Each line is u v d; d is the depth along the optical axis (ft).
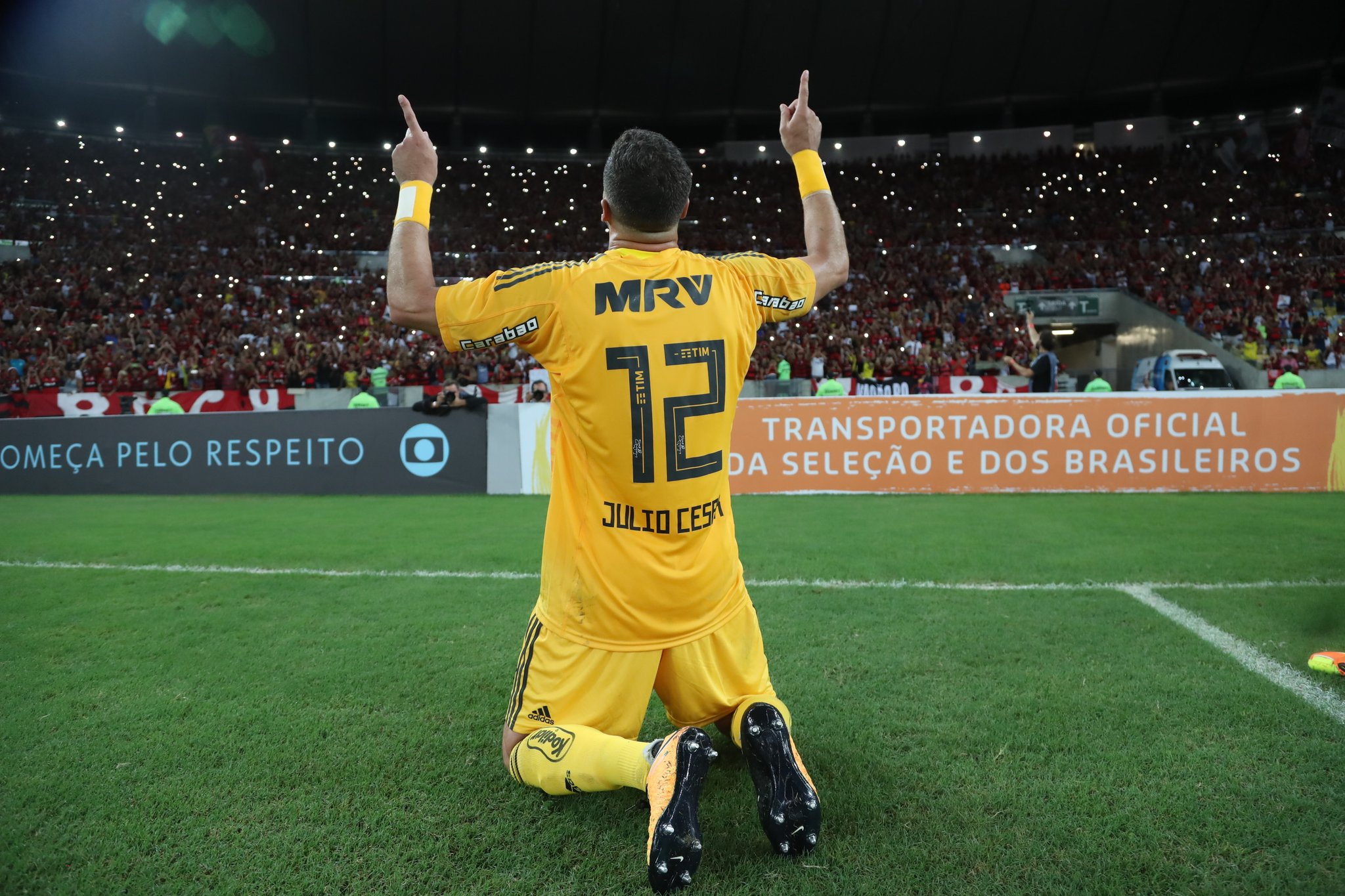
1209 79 110.11
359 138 118.42
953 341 74.02
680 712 6.43
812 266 6.42
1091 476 27.55
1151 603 12.82
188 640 11.41
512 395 62.90
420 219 6.03
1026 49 109.29
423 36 106.11
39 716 8.63
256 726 8.34
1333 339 71.77
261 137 111.14
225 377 63.67
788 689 9.16
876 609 12.60
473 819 6.48
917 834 6.11
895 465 28.07
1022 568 15.53
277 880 5.65
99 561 17.42
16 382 60.54
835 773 7.09
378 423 30.63
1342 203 91.40
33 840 6.16
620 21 106.42
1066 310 84.38
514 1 103.24
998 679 9.41
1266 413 26.94
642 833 6.24
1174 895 5.32
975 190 103.96
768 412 28.32
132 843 6.13
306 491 30.86
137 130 105.70
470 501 27.91
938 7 105.09
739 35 108.68
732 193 107.55
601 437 5.70
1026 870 5.63
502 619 12.50
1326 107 98.84
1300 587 13.82
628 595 5.89
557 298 5.64
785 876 5.59
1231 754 7.34
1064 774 7.02
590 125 120.16
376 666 10.26
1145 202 97.40
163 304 75.00
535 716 6.31
